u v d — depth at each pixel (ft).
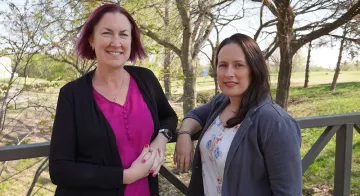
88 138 4.35
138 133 4.68
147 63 18.65
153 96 5.10
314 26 28.19
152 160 4.59
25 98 15.80
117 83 4.78
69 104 4.40
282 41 27.09
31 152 5.15
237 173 4.48
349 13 26.32
